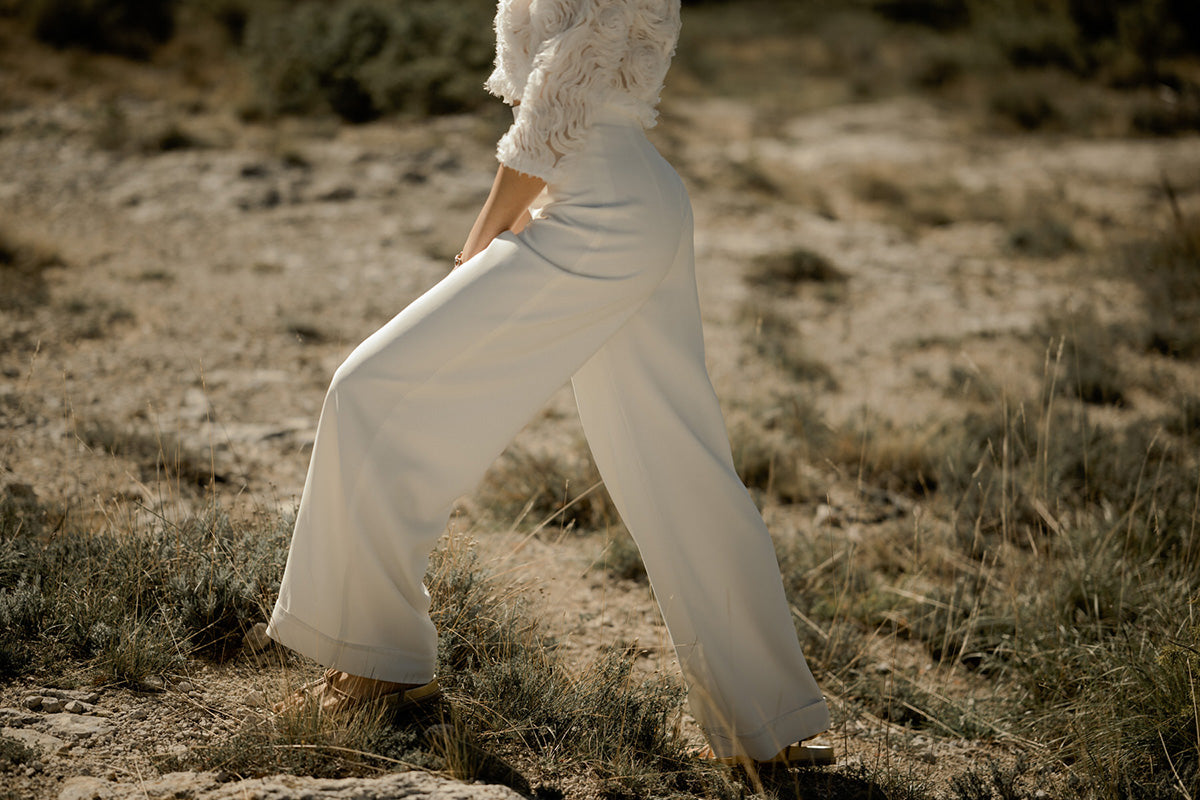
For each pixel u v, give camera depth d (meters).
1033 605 3.90
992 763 2.89
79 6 16.47
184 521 3.46
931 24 30.33
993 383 6.75
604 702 2.82
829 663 3.59
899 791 2.70
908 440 5.65
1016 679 3.56
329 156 12.63
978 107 19.58
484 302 2.34
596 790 2.52
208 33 17.52
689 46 23.92
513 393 2.39
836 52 25.34
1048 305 8.85
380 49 15.15
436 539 2.46
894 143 16.84
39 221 9.48
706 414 2.57
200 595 3.04
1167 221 11.58
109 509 3.63
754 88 21.42
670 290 2.55
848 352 7.86
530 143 2.34
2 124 12.54
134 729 2.53
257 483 4.61
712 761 2.70
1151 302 8.78
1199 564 4.05
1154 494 4.43
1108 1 23.89
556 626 3.54
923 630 3.92
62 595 2.95
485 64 15.68
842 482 5.43
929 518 4.97
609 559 4.19
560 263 2.36
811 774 2.75
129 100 14.33
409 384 2.32
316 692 2.58
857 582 4.23
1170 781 2.79
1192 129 18.39
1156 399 6.85
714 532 2.56
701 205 12.30
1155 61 22.05
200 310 7.47
